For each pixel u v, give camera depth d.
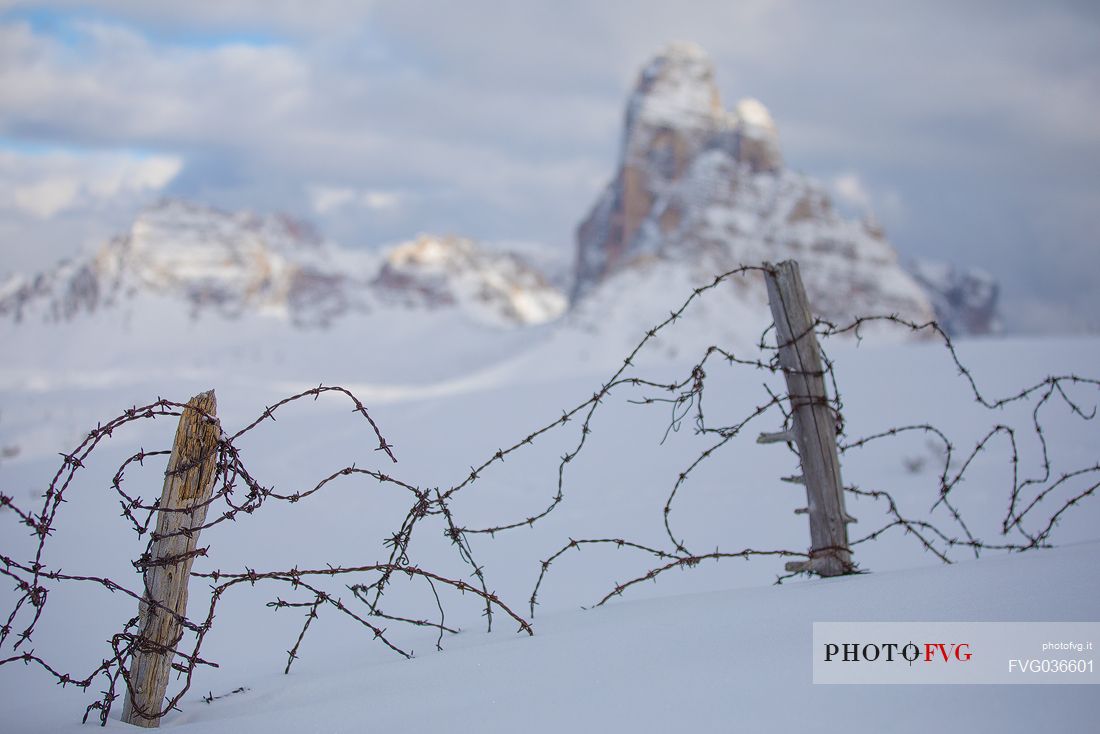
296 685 3.49
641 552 10.55
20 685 4.89
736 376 33.84
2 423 108.25
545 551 10.89
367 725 2.72
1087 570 3.13
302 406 65.56
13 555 10.03
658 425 24.34
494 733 2.46
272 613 7.62
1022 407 20.42
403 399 41.38
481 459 23.50
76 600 7.48
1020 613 2.76
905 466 15.02
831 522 4.04
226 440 3.35
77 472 20.16
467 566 10.20
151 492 14.94
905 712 2.17
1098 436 16.00
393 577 9.57
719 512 13.06
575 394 36.53
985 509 11.22
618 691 2.61
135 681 3.26
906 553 9.36
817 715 2.22
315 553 11.49
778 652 2.71
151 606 3.26
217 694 3.75
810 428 4.06
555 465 20.48
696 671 2.65
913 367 30.02
